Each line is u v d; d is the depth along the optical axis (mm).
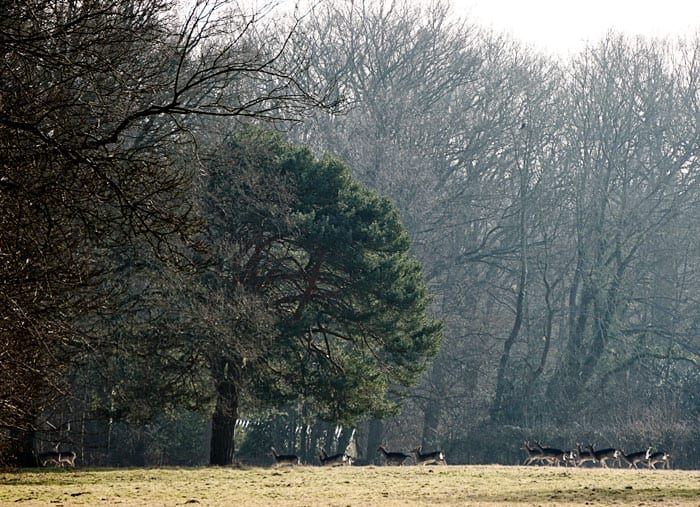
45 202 54719
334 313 149250
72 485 101812
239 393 146250
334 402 149750
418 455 169375
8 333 62406
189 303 128625
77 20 52031
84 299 74812
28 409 78625
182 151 81125
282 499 82312
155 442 190375
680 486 97062
